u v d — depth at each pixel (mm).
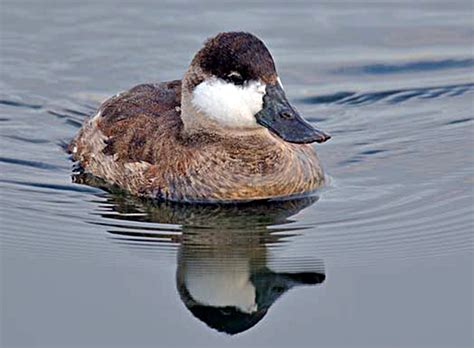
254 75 11391
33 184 12828
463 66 16188
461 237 11422
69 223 11805
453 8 17969
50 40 17000
